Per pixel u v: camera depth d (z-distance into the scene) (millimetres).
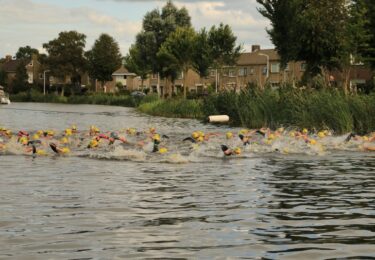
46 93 122312
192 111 49500
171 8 89312
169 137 24531
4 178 12672
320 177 13172
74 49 131375
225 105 38188
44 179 12570
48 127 32688
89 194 10664
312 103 28594
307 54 49844
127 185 11781
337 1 48031
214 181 12430
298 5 48062
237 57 74375
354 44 44781
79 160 16312
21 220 8383
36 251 6777
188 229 7926
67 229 7871
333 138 23250
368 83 48344
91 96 103438
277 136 22781
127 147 19562
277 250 6902
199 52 75125
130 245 7066
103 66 132125
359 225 8242
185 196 10531
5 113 54250
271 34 49406
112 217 8664
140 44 89062
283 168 14867
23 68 135375
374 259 6535
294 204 9805
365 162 16328
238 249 6930
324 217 8773
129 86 138750
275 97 32875
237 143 20859
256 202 9984
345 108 26547
